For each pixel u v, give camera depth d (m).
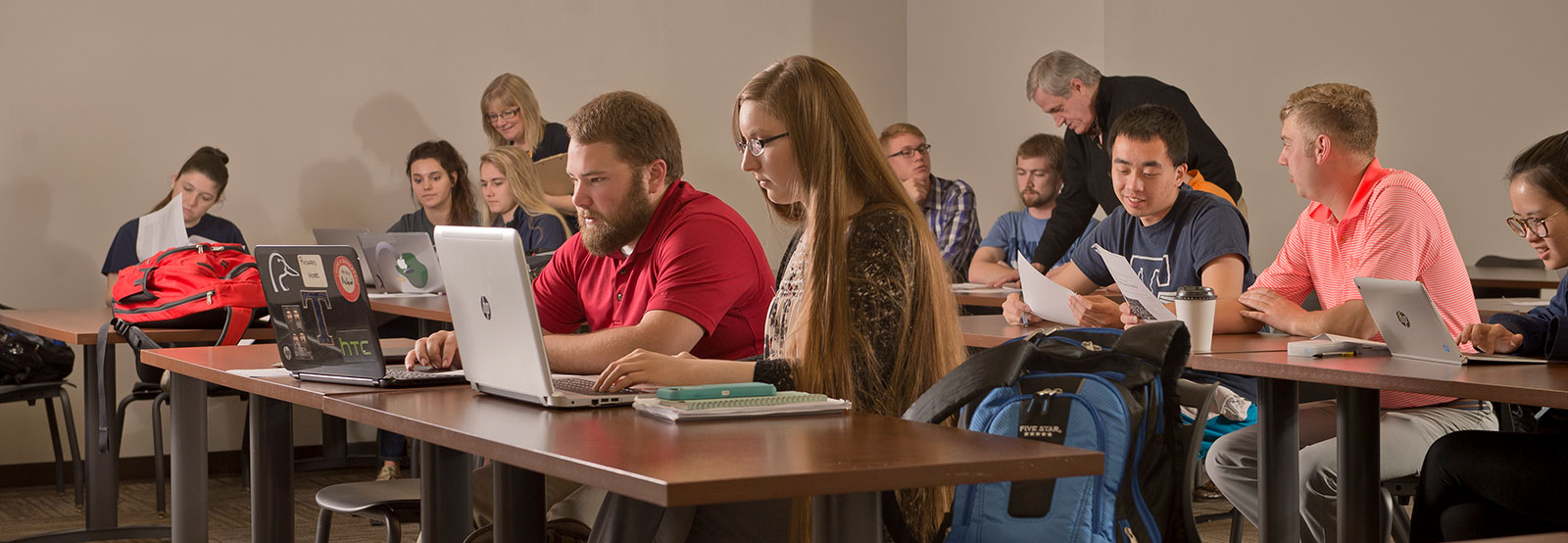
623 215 2.26
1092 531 1.48
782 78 1.87
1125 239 3.38
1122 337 1.58
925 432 1.44
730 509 1.75
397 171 5.56
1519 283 4.53
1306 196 2.89
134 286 3.60
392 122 5.55
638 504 1.65
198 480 2.81
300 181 5.41
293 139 5.39
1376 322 2.34
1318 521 2.55
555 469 1.30
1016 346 1.50
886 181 1.86
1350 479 2.19
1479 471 2.15
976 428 1.59
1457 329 2.71
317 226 5.44
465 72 5.67
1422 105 5.61
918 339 1.79
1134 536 1.49
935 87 6.61
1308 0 5.86
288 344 2.11
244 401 5.29
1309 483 2.55
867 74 6.55
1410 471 2.52
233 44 5.29
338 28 5.45
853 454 1.29
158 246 4.46
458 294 1.84
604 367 2.12
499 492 1.82
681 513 1.69
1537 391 1.77
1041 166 5.68
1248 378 3.08
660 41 6.04
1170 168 3.22
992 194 6.52
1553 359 2.16
